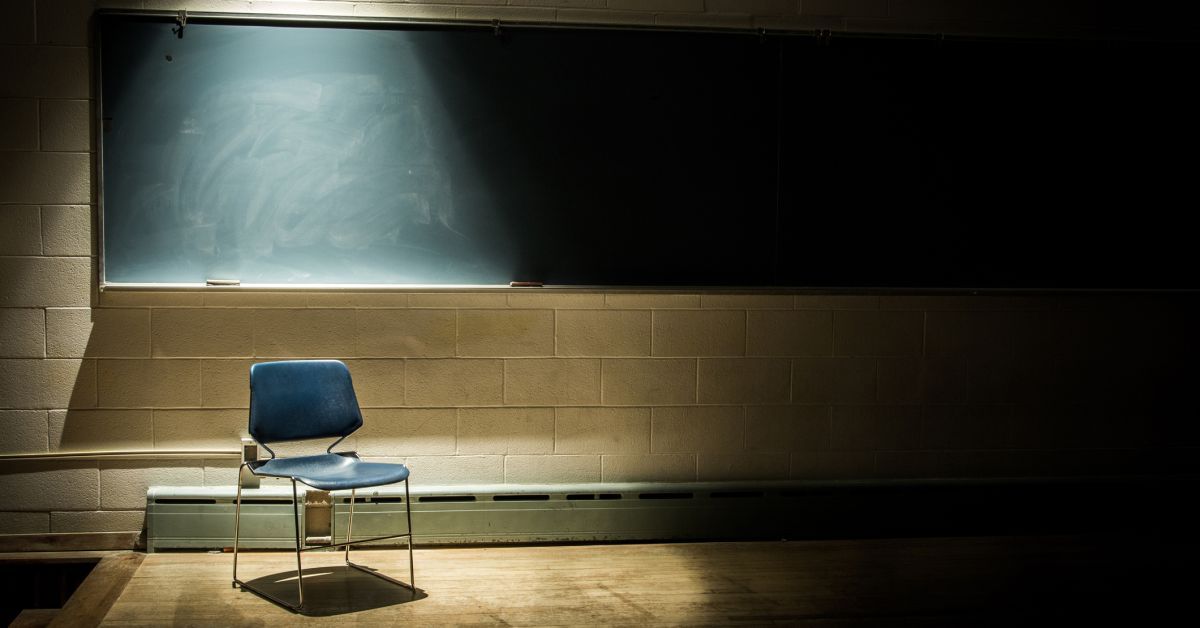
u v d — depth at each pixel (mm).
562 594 3049
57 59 3324
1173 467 3832
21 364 3377
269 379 3117
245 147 3402
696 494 3641
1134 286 3814
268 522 3455
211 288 3377
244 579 3158
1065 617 2877
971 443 3797
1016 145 3727
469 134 3492
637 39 3549
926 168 3691
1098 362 3834
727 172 3607
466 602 2967
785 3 3619
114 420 3420
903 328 3744
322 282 3457
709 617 2865
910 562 3395
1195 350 3844
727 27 3588
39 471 3410
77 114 3348
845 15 3648
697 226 3605
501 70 3494
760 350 3688
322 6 3414
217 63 3373
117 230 3359
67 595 3420
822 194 3654
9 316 3361
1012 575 3254
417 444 3551
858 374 3736
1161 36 3777
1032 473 3824
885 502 3723
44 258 3361
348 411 3248
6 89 3312
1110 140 3770
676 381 3658
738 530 3662
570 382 3609
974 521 3771
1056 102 3738
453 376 3553
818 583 3166
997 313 3779
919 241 3705
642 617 2861
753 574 3256
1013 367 3797
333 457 3166
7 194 3336
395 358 3523
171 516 3422
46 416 3396
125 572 3211
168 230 3381
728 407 3689
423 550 3504
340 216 3451
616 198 3566
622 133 3557
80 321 3385
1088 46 3736
